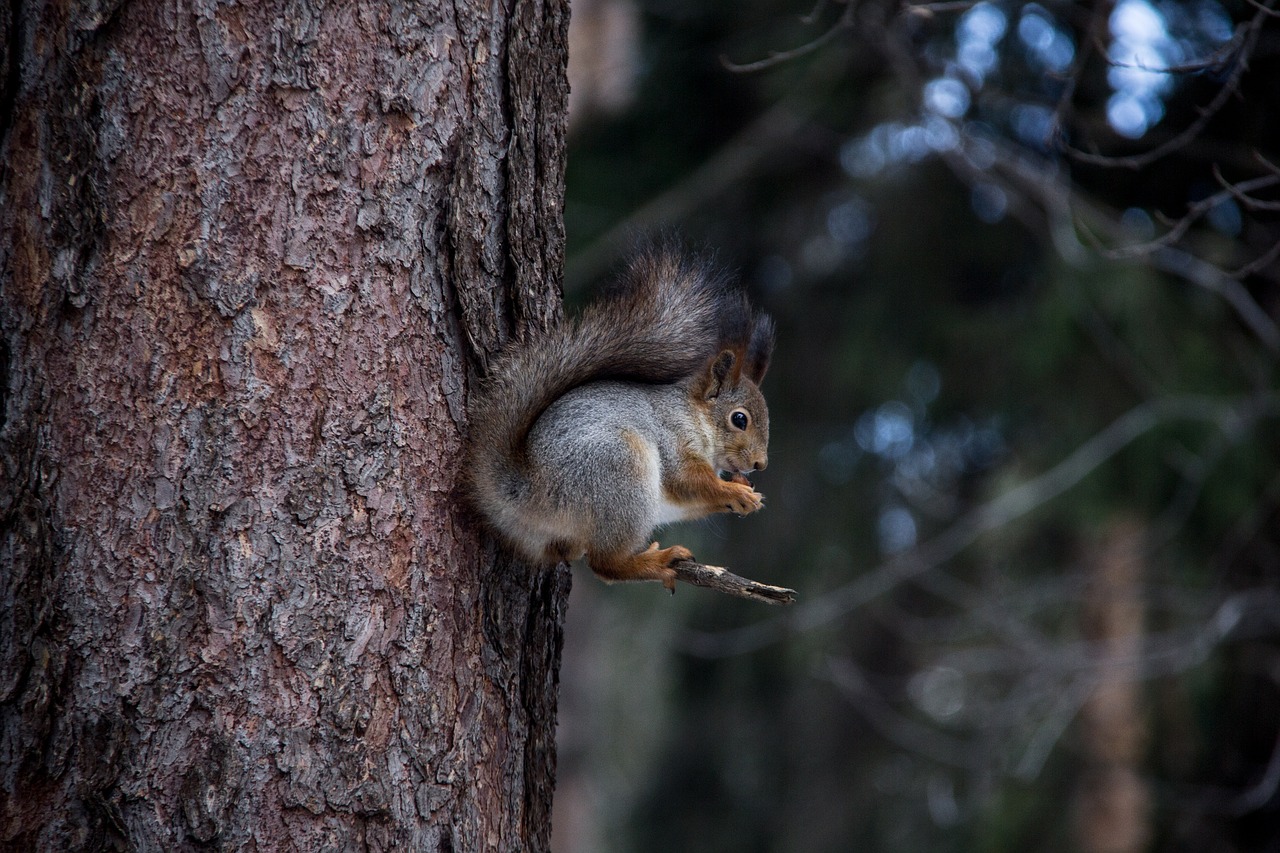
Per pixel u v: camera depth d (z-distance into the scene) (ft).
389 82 18.57
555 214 21.57
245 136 17.53
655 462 24.07
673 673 72.02
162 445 17.07
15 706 16.42
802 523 64.85
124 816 16.58
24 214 16.92
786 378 63.67
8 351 16.80
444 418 19.19
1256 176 43.32
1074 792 54.80
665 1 54.13
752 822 69.21
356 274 18.19
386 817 17.88
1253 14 39.99
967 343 56.65
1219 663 49.42
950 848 60.49
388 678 18.11
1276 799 48.96
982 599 53.67
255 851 17.03
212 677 17.03
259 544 17.35
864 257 61.36
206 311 17.29
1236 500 47.75
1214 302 49.16
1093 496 51.39
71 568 16.75
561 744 82.74
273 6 17.72
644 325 22.72
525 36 20.63
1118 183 48.44
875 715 63.93
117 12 17.07
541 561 21.27
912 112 48.85
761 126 54.70
